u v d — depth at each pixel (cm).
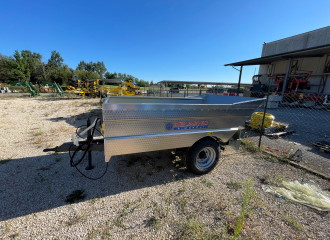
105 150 222
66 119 748
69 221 202
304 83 1593
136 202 238
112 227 196
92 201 236
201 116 265
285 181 293
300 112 1096
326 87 1523
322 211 227
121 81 1536
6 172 302
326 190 275
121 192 258
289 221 209
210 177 305
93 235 184
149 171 318
